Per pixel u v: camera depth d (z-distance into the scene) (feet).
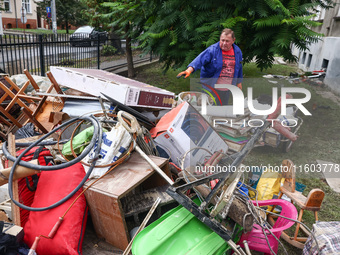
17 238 7.98
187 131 10.79
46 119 14.25
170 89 30.30
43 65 27.96
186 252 6.44
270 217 10.78
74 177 9.23
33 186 9.68
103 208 8.46
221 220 7.11
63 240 7.86
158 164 9.55
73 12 94.32
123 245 8.61
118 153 9.30
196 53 21.84
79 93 14.90
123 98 13.14
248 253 6.93
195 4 21.59
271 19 19.66
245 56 22.71
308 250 8.17
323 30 39.11
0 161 10.00
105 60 36.96
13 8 113.91
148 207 9.05
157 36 22.61
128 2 28.71
